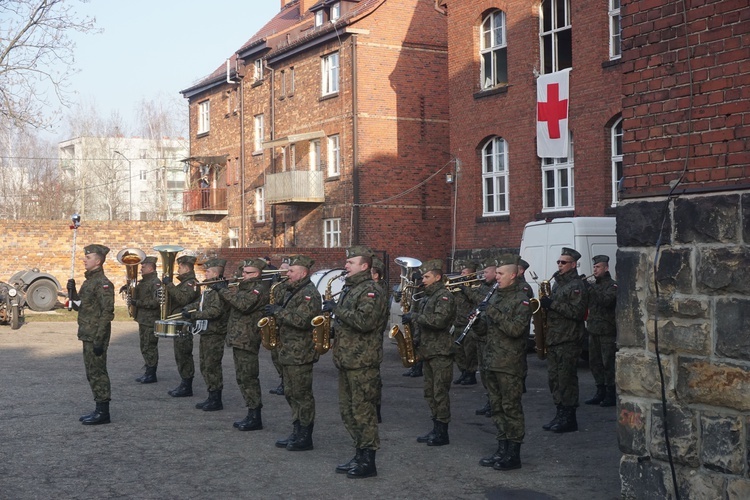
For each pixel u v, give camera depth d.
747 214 5.76
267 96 37.97
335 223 33.16
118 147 75.19
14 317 21.92
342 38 32.16
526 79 23.12
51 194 72.62
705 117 6.05
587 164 21.20
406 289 9.77
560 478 7.84
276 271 11.05
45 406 11.34
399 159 32.16
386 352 17.97
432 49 32.84
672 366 6.20
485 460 8.28
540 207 23.00
